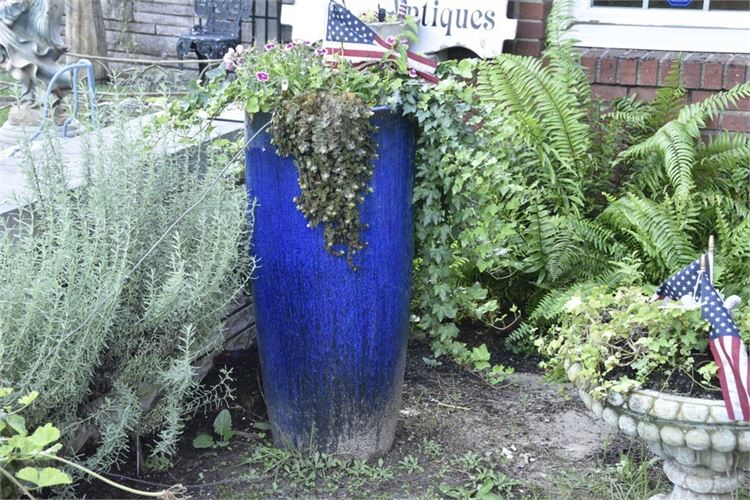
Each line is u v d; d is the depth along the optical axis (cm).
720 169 482
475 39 530
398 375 358
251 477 347
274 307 340
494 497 333
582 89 509
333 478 347
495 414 399
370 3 541
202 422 386
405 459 359
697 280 305
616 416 299
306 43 362
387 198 330
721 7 539
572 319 338
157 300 324
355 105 314
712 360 308
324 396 346
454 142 345
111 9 1018
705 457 293
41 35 620
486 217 391
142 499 331
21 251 309
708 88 516
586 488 342
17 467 286
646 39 547
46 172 328
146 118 416
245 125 337
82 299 302
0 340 279
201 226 344
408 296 354
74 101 438
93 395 340
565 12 513
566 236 448
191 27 1006
